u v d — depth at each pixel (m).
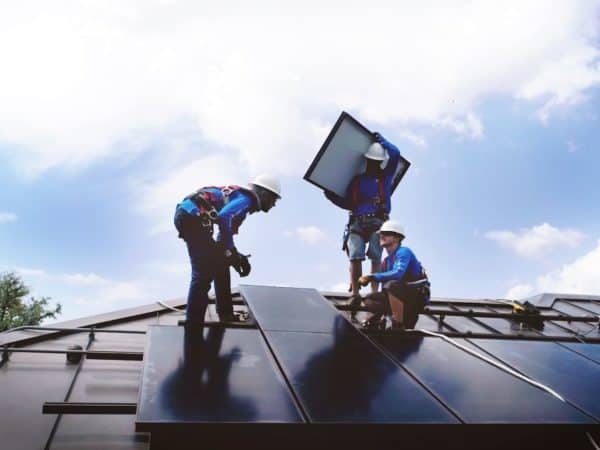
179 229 6.24
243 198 6.21
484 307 11.25
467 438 4.82
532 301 12.31
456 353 6.32
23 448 4.39
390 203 8.54
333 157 8.38
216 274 6.45
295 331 6.35
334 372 5.22
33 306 29.80
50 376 5.70
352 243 8.39
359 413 4.42
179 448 4.22
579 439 5.00
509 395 5.21
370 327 7.48
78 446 4.49
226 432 4.03
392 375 5.33
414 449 4.69
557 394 5.31
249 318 7.05
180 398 4.32
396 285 7.09
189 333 5.88
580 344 7.30
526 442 4.93
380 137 8.55
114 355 5.85
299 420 4.20
